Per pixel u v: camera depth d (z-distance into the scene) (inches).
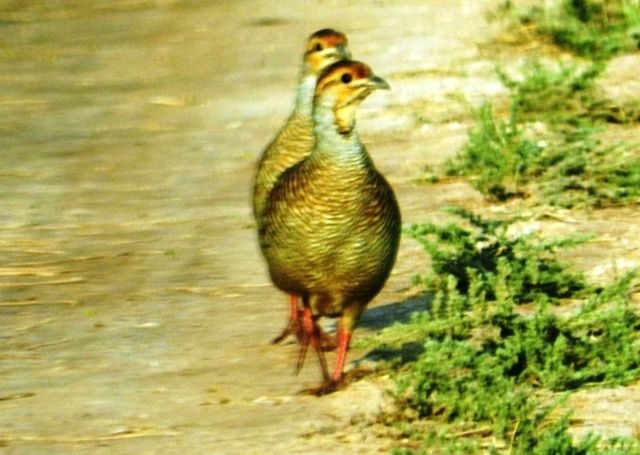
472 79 885.8
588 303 466.6
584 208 621.3
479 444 400.2
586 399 427.2
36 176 755.4
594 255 561.6
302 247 429.4
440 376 422.0
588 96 768.9
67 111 909.8
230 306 541.3
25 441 424.5
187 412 438.9
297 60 1018.7
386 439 408.5
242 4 1243.8
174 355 491.5
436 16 1098.7
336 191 421.4
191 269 588.7
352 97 417.4
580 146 676.1
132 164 771.4
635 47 921.5
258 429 422.3
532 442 391.5
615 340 447.5
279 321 520.7
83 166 772.0
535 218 613.3
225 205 681.0
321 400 441.1
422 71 919.7
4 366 490.9
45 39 1154.0
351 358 475.2
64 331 525.0
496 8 1096.8
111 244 631.2
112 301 556.7
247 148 791.7
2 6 1286.9
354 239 426.3
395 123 802.8
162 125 859.4
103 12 1252.5
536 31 983.6
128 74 1012.5
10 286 582.9
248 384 459.5
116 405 448.1
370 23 1107.9
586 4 971.3
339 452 401.4
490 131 697.6
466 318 465.1
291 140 487.5
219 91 938.7
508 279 508.4
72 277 590.2
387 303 529.3
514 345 438.9
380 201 427.5
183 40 1119.6
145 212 678.5
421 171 706.8
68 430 430.6
